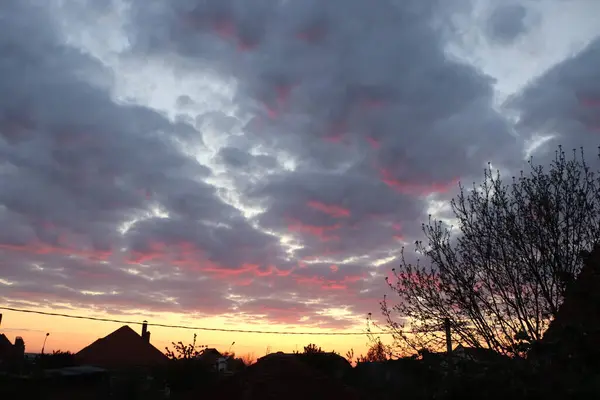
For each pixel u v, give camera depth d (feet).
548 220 40.40
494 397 27.20
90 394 101.96
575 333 26.12
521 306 39.88
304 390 69.77
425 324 43.24
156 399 101.19
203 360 107.96
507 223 41.96
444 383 29.14
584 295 29.37
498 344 39.68
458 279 42.29
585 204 40.55
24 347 134.62
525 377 26.55
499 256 41.57
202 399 73.46
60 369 105.70
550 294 39.11
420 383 31.73
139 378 107.04
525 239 40.86
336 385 69.67
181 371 103.09
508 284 40.78
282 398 69.41
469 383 27.96
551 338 28.09
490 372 27.94
